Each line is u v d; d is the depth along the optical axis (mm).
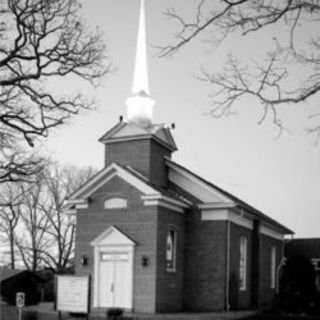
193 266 32688
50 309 31516
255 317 28812
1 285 36594
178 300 31734
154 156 33000
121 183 31094
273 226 40906
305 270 31734
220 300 31797
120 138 33094
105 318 26359
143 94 33844
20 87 15312
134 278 29750
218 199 32625
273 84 8367
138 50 34781
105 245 30859
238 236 34781
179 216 32562
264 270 39469
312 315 30297
